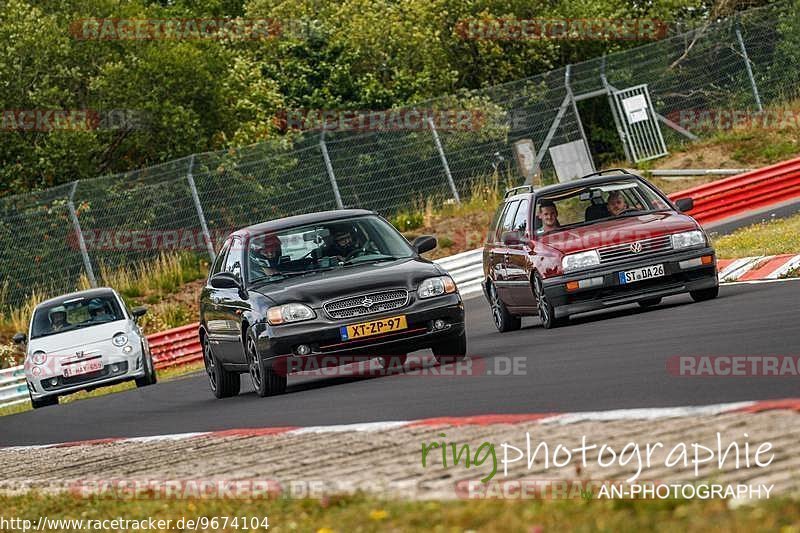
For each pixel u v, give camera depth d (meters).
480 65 140.38
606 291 52.19
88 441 43.59
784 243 70.88
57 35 114.81
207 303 52.06
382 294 44.84
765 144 123.31
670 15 143.12
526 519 18.27
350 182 109.69
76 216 102.38
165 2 165.12
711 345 36.81
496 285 60.31
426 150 112.44
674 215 54.50
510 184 115.62
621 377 33.44
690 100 126.56
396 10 141.00
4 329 100.31
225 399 51.06
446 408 33.38
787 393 25.88
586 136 131.25
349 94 131.00
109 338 73.62
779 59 128.50
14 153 114.50
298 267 47.69
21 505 29.91
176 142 116.94
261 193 106.75
